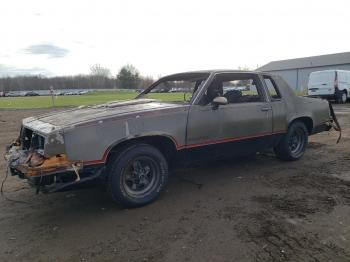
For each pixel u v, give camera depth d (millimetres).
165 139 4488
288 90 6043
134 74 81688
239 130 5156
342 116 13258
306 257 3074
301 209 4109
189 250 3248
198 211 4137
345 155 6711
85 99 33156
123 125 4051
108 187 4148
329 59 52125
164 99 5234
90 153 3857
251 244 3318
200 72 5316
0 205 4500
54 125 3969
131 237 3543
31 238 3594
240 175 5523
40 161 3672
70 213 4203
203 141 4762
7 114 17156
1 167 6352
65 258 3189
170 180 5348
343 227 3623
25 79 90438
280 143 6070
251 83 5613
